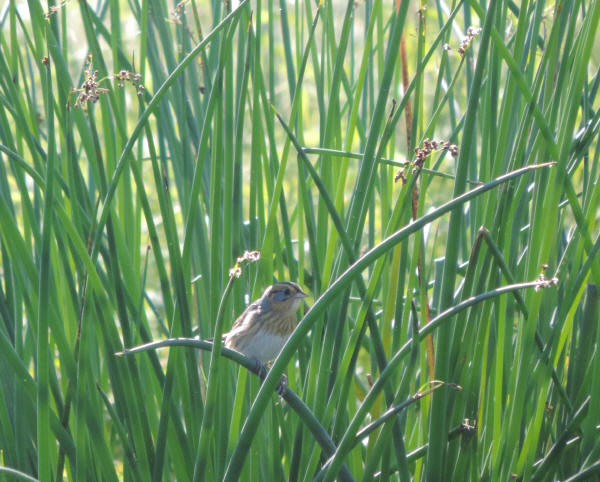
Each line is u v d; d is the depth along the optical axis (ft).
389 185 15.92
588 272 15.46
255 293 15.67
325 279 15.53
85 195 15.66
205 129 15.53
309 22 15.89
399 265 15.53
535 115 15.37
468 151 15.33
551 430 15.65
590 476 15.44
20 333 15.64
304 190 15.55
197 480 15.35
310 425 15.35
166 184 15.61
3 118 15.58
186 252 15.56
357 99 15.56
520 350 15.51
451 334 15.52
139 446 15.51
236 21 15.53
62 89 15.64
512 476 15.51
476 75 15.30
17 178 15.58
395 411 15.30
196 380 15.56
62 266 15.69
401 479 15.43
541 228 15.43
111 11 15.80
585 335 15.61
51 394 15.64
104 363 15.75
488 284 15.49
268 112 15.74
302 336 15.19
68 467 15.67
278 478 15.57
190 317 15.53
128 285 15.62
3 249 15.70
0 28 15.89
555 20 15.42
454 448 15.47
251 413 15.24
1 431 15.60
